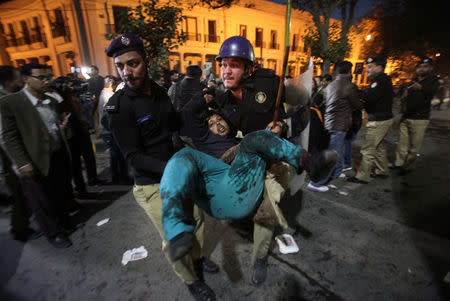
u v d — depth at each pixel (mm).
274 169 1538
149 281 1968
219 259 2148
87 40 16375
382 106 3279
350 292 1767
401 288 1782
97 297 1837
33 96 2314
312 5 9805
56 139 2537
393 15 11344
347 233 2447
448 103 11500
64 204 2686
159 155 1558
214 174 1248
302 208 2939
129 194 3602
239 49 1529
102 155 5566
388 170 4004
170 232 791
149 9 5801
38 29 20297
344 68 3080
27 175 2197
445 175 3887
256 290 1813
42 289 1936
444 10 9492
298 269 1993
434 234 2396
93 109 6824
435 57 10516
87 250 2389
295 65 23625
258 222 1540
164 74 6195
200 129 1660
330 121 3268
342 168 3869
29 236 2664
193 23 21234
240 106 1728
